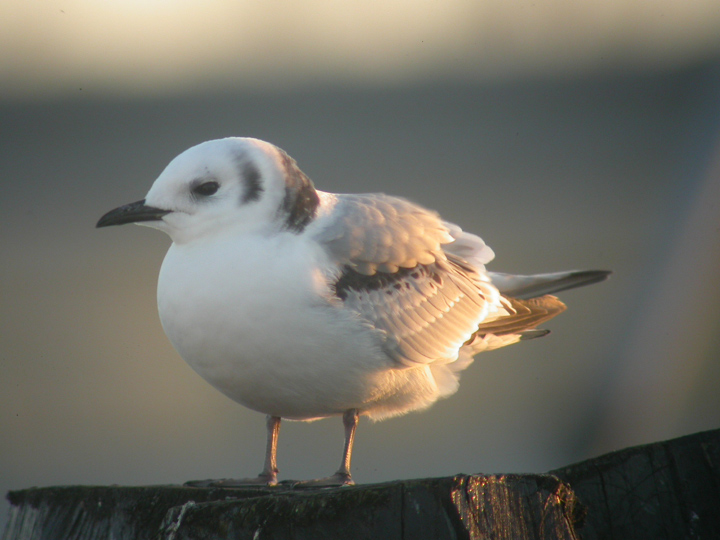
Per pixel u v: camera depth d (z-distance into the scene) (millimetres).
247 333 6305
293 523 4863
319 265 6508
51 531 5523
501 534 4867
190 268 6457
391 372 6910
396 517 4824
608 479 6012
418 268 7199
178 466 13547
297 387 6605
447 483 4871
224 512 4969
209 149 6633
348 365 6562
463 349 7980
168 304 6500
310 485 6484
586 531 5891
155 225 6656
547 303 8719
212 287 6320
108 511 5484
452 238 7734
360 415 7195
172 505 5457
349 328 6465
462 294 7555
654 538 5922
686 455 6043
